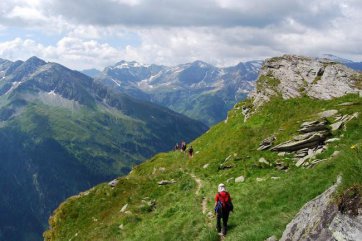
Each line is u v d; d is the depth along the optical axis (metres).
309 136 39.81
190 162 56.16
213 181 40.72
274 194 26.44
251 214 24.70
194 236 26.02
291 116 52.06
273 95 60.50
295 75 63.25
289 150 40.16
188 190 40.50
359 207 11.67
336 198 12.88
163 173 52.62
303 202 21.98
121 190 49.50
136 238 32.22
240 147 48.16
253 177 37.41
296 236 14.67
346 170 13.20
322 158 34.50
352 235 11.26
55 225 49.25
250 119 56.53
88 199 50.88
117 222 39.03
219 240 22.89
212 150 53.81
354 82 55.03
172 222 31.77
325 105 51.09
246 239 19.41
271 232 18.50
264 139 45.69
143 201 42.44
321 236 12.48
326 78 58.84
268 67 69.06
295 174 31.86
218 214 23.20
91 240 38.09
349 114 41.88
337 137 38.00
